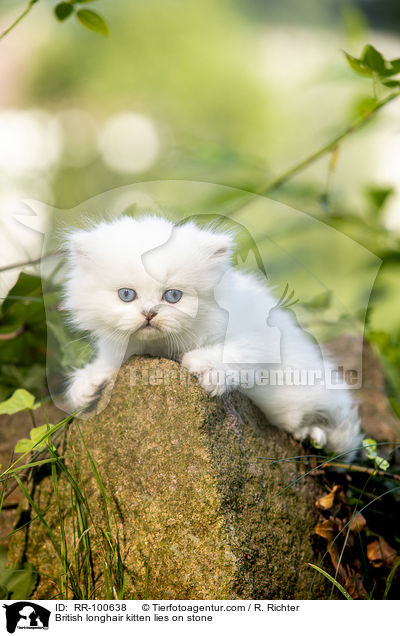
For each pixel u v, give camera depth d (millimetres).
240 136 2098
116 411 698
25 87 2098
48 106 2061
